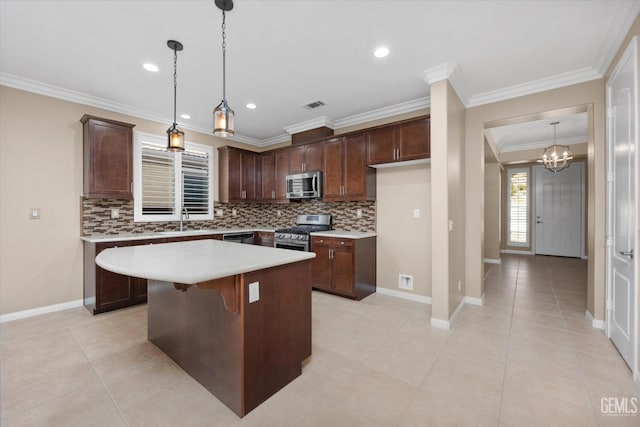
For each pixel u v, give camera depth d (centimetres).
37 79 300
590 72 274
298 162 462
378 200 402
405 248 376
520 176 768
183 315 205
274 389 180
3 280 292
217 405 170
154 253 206
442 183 276
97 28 215
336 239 375
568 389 182
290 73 288
